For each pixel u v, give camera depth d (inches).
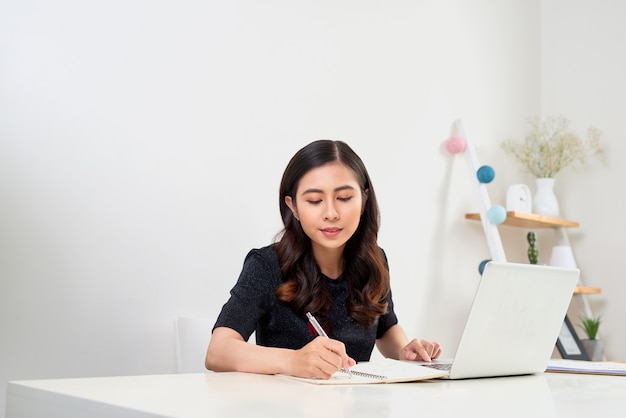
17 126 70.7
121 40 79.1
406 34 112.7
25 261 70.5
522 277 47.6
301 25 98.0
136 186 79.1
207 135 86.0
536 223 121.3
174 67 83.6
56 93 73.7
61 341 72.3
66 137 74.1
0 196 69.3
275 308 61.0
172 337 80.6
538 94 136.5
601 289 125.5
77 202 74.5
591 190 128.4
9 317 69.0
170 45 83.4
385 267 65.8
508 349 49.1
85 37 76.2
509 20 131.8
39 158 72.1
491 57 127.4
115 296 76.6
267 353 49.0
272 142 92.8
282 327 61.0
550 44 136.9
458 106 120.2
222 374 47.8
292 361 46.2
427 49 115.8
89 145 75.7
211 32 87.6
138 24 80.7
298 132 96.1
